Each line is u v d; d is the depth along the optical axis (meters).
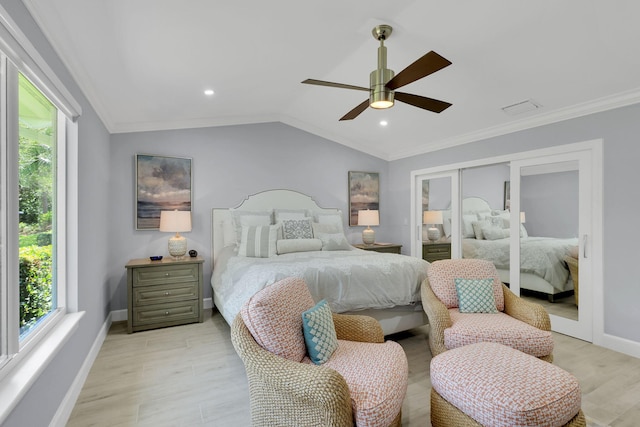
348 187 5.18
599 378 2.35
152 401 2.05
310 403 1.31
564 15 2.03
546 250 3.38
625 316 2.77
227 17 2.01
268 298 1.65
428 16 2.16
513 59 2.54
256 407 1.52
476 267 2.78
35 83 1.55
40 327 1.71
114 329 3.36
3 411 1.07
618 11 1.93
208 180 4.16
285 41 2.41
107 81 2.57
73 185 2.13
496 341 2.13
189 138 4.05
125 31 1.98
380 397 1.38
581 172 3.06
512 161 3.67
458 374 1.54
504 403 1.32
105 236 3.26
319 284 2.51
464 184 4.38
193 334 3.22
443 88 3.10
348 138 5.10
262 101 3.77
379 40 2.32
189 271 3.52
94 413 1.92
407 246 5.19
